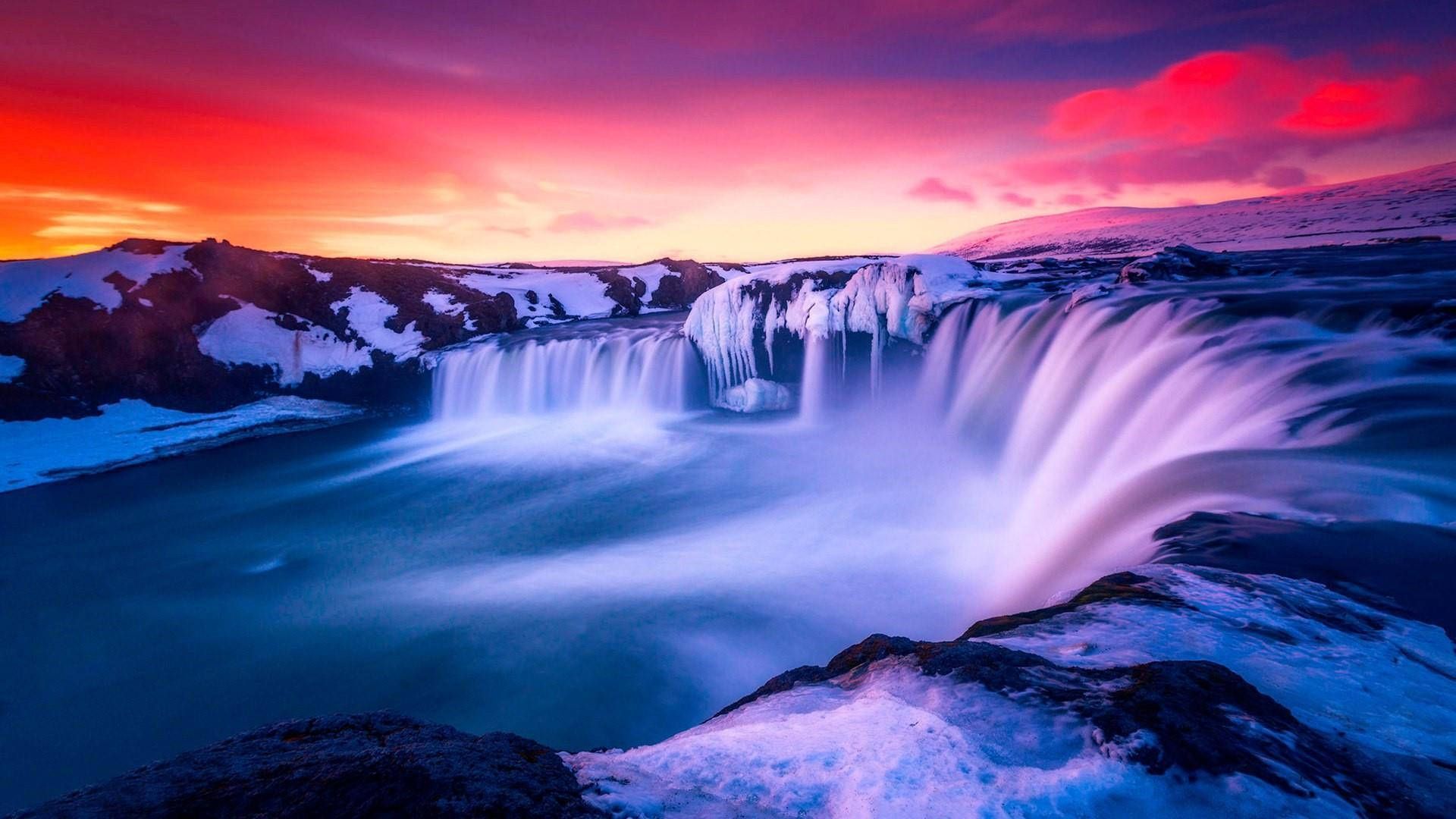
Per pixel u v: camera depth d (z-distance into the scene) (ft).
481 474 71.67
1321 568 14.60
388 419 98.43
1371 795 6.80
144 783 6.22
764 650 34.35
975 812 6.43
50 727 34.09
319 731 7.70
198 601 46.42
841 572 41.70
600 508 60.08
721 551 47.34
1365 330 37.37
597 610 39.63
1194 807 6.46
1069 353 52.26
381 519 60.49
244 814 5.76
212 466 76.64
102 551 55.31
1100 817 6.43
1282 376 32.63
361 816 5.71
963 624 33.27
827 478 62.08
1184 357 40.06
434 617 41.37
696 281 155.53
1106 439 41.16
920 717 8.57
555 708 31.68
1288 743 7.51
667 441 78.69
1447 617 12.22
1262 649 10.89
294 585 47.96
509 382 98.53
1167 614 12.29
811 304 76.84
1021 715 8.49
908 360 69.67
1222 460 24.31
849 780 7.20
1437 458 21.08
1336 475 20.52
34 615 45.19
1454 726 8.45
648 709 31.22
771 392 82.48
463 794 6.01
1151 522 21.47
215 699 35.50
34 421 81.61
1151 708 8.06
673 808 6.77
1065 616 12.75
